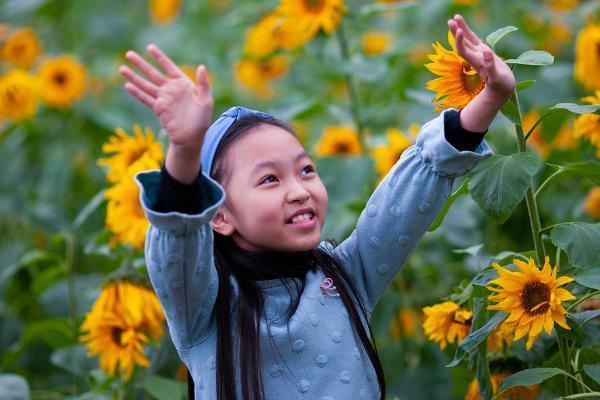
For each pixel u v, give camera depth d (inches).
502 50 296.5
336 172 242.5
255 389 138.9
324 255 150.3
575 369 169.0
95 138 342.6
